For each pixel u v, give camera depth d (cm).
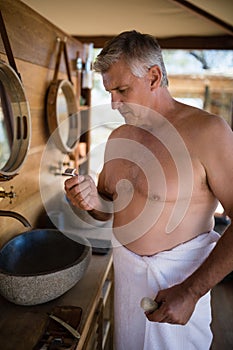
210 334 121
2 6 124
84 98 262
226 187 97
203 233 111
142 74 101
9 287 104
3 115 131
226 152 96
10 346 92
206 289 94
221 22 226
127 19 239
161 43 285
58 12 225
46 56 172
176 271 109
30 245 136
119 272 121
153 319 96
